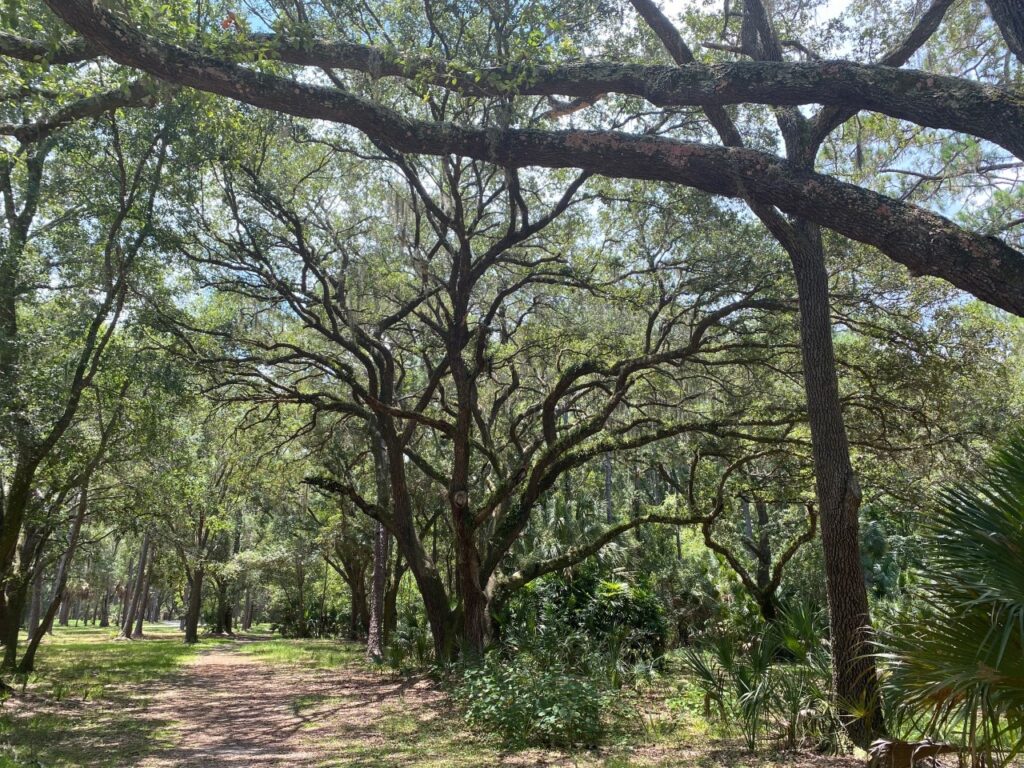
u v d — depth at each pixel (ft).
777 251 39.91
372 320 54.90
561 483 77.30
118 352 41.47
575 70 20.97
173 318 45.03
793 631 28.94
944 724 14.88
